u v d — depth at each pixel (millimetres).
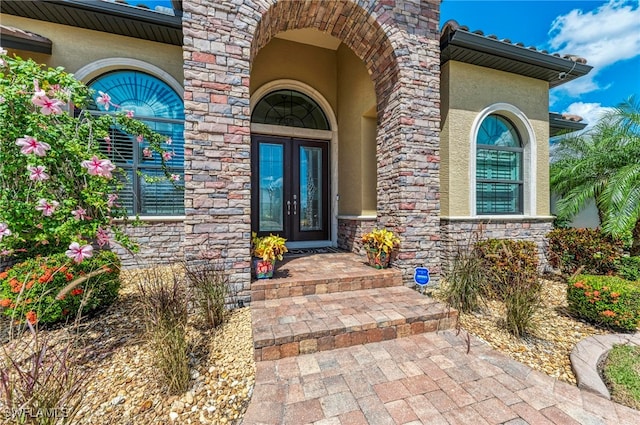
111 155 5961
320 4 4730
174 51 6281
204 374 2750
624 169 5758
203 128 4039
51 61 5523
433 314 3717
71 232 3094
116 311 3965
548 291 5375
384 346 3348
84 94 3592
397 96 5230
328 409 2346
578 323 3967
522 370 2875
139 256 5969
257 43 4848
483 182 6723
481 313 4207
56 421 1805
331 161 8234
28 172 2980
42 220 3008
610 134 6734
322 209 8273
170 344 2619
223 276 4004
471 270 4355
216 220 4113
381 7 4953
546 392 2557
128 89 6141
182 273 4516
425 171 5297
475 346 3346
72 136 3305
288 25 5250
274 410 2328
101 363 2877
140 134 4184
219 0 4098
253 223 7523
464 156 6195
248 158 4262
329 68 8148
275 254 4715
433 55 5348
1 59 3113
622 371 2826
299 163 8031
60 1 4906
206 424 2199
